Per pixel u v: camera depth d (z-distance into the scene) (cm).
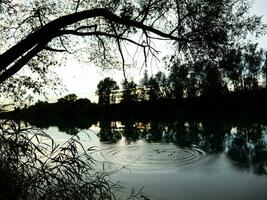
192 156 2400
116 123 6312
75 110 7800
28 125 423
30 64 1106
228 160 2170
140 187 1355
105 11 971
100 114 8331
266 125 4797
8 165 375
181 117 7031
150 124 5772
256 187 1380
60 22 917
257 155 2358
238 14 1003
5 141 380
